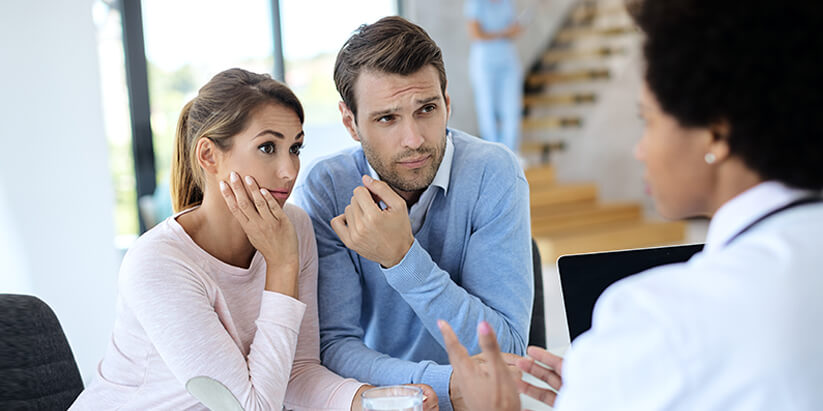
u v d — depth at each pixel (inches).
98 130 121.3
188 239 49.8
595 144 279.3
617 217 262.4
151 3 180.2
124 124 181.0
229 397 47.0
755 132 24.4
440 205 59.3
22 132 117.1
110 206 123.3
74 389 57.3
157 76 183.0
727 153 25.7
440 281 53.0
